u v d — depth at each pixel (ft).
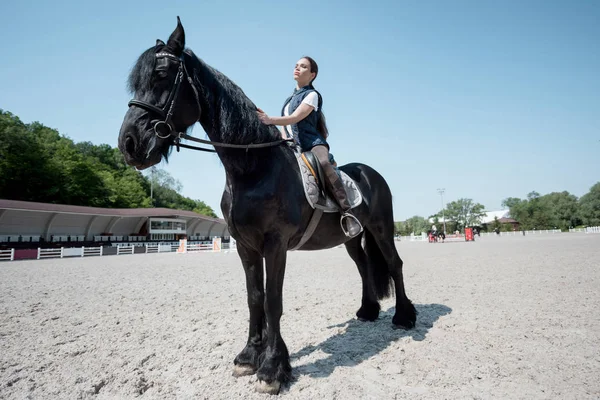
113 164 236.84
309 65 11.68
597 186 307.99
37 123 199.11
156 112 8.75
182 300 22.70
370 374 9.89
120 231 139.64
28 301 22.95
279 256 9.52
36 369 10.70
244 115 9.69
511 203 513.04
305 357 11.44
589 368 9.71
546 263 36.29
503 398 8.19
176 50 9.18
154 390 9.22
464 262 42.22
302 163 10.65
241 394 8.90
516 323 14.14
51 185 143.33
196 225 181.88
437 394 8.52
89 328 15.81
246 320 16.83
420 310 17.20
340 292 24.21
